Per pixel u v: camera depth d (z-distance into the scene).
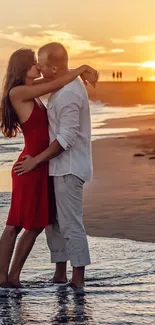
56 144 5.68
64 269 5.92
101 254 6.73
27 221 5.77
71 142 5.70
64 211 5.77
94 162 15.30
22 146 20.28
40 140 5.78
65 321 4.83
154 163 14.95
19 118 5.81
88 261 5.78
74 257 5.74
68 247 5.78
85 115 5.80
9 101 5.82
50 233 5.91
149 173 13.12
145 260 6.47
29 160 5.72
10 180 12.68
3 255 5.81
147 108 51.34
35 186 5.76
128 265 6.30
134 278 5.88
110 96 70.38
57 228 5.91
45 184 5.79
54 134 5.79
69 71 5.89
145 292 5.48
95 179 12.26
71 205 5.77
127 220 8.48
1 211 9.13
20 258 5.82
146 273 6.04
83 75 5.81
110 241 7.32
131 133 25.67
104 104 57.66
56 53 5.81
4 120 5.88
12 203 5.85
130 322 4.79
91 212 9.01
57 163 5.76
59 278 5.91
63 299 5.34
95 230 7.92
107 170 13.70
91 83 5.79
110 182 11.88
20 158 5.82
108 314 4.96
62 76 5.74
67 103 5.68
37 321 4.84
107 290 5.56
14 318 4.91
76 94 5.70
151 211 9.05
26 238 5.83
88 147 5.85
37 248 7.05
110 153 17.56
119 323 4.77
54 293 5.53
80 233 5.79
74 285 5.73
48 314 4.98
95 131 27.12
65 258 5.89
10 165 15.49
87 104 5.80
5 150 19.06
